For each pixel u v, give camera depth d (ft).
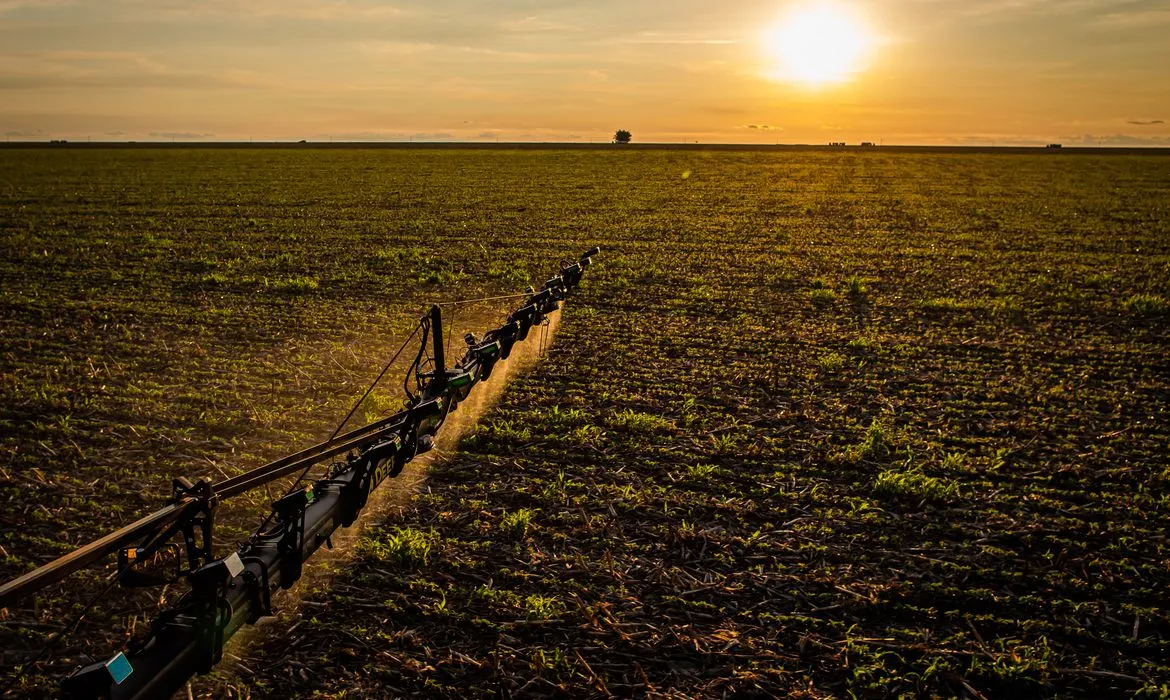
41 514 22.08
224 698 15.48
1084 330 44.65
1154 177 179.11
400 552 20.27
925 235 83.46
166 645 10.87
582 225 89.25
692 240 78.79
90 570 19.38
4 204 105.40
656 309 48.88
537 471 25.61
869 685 15.98
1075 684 16.08
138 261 64.44
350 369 35.70
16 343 39.70
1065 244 77.66
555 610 18.30
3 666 16.03
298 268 62.03
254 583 12.64
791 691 15.84
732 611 18.43
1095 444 28.25
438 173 174.70
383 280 57.21
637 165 212.84
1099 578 19.72
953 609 18.56
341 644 17.12
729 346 40.63
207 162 214.90
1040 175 184.55
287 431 28.71
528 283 56.29
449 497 23.79
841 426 29.78
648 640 17.34
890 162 245.45
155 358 37.45
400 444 16.47
